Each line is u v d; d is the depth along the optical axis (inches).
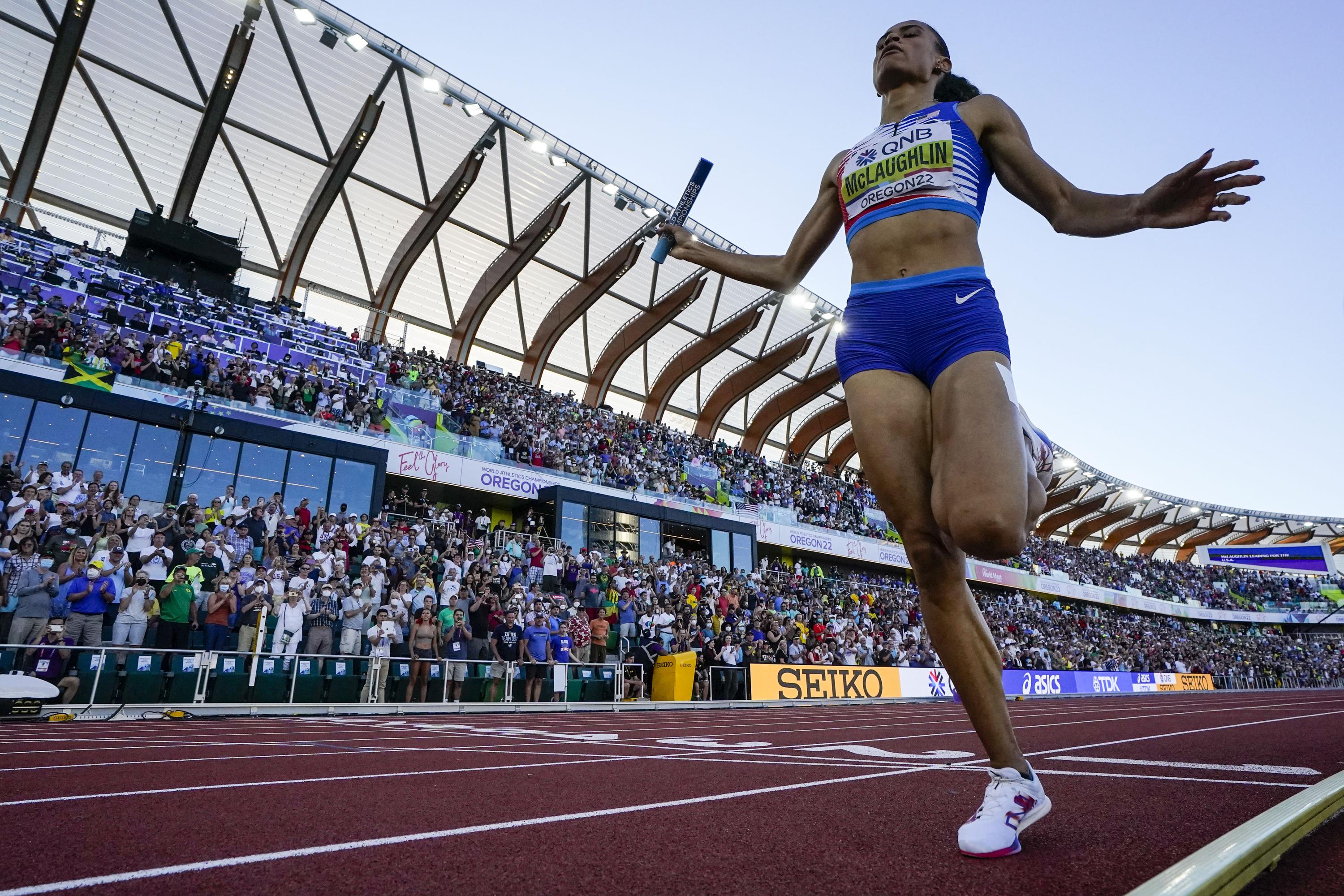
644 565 788.0
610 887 57.6
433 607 488.7
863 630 885.2
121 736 219.8
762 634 697.0
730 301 1378.0
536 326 1336.1
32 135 866.1
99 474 496.1
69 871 61.3
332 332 952.9
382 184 1059.3
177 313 759.1
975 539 59.6
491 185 1094.4
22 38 806.5
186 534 475.2
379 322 1176.2
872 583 1228.5
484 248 1189.1
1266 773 121.9
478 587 538.9
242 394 662.5
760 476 1349.7
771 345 1509.6
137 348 637.3
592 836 75.7
